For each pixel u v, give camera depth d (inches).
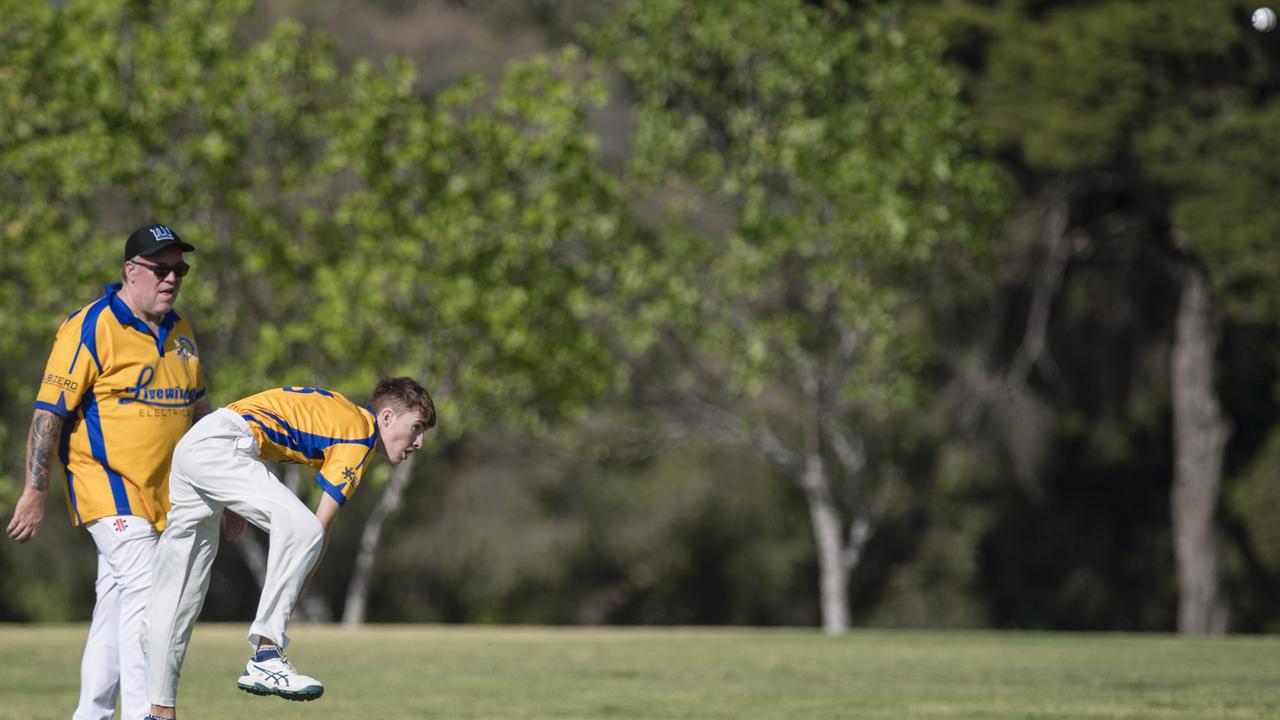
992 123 3452.3
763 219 3034.0
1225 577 4252.0
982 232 3208.7
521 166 3068.4
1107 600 4697.3
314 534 769.6
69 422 821.9
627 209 3277.6
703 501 4468.5
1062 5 3668.8
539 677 1290.6
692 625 4795.8
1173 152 3415.4
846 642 1850.4
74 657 1477.6
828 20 3206.2
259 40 4067.4
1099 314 4392.2
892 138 3115.2
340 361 3083.2
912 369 3250.5
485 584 4547.2
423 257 3034.0
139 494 820.0
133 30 3088.1
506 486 4547.2
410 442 817.5
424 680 1254.9
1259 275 3358.8
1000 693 1154.0
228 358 2984.7
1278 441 3949.3
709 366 3705.7
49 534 4404.5
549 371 3073.3
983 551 4623.5
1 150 2832.2
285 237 2974.9
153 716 785.6
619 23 3304.6
